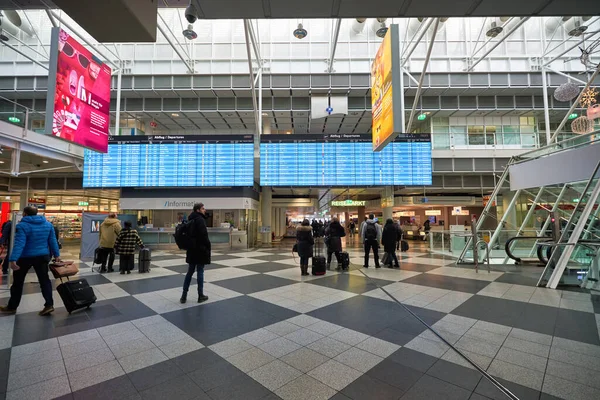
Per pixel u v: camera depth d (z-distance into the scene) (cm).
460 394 250
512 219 1155
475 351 330
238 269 889
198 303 523
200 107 1822
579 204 715
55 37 823
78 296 471
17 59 1672
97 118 973
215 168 1441
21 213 696
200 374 284
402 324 417
